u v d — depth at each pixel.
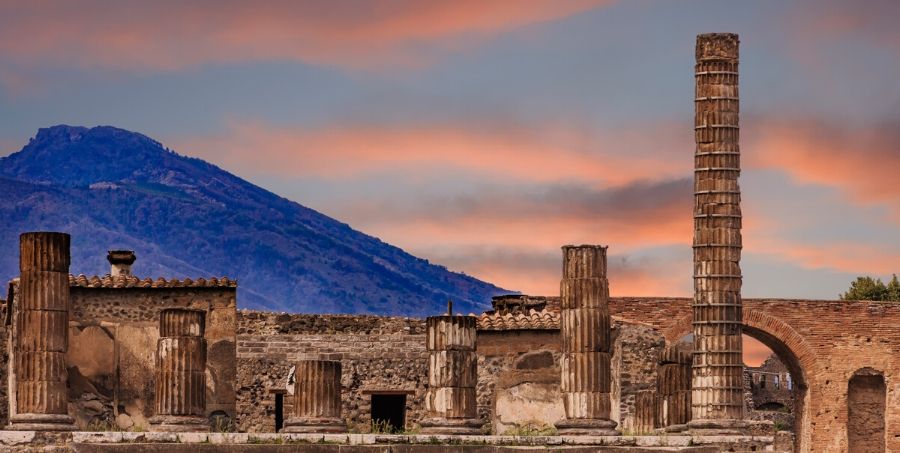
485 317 64.81
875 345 91.50
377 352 65.31
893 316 91.69
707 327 62.03
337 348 65.12
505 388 64.06
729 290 62.47
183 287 62.91
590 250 54.47
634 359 71.75
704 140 63.53
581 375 54.06
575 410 54.09
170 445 50.44
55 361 51.31
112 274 65.25
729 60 63.78
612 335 71.94
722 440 55.81
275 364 64.25
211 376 63.28
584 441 53.28
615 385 71.44
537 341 64.19
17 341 52.03
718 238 62.81
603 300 54.41
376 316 66.88
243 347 64.12
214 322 63.31
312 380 53.53
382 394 65.12
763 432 70.50
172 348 53.09
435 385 54.47
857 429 92.06
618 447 53.31
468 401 54.59
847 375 91.31
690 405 60.97
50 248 51.59
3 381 64.75
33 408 50.97
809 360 91.12
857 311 91.69
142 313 62.09
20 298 51.62
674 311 86.75
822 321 91.56
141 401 61.47
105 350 61.50
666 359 60.94
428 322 55.06
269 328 65.25
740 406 61.41
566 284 54.50
